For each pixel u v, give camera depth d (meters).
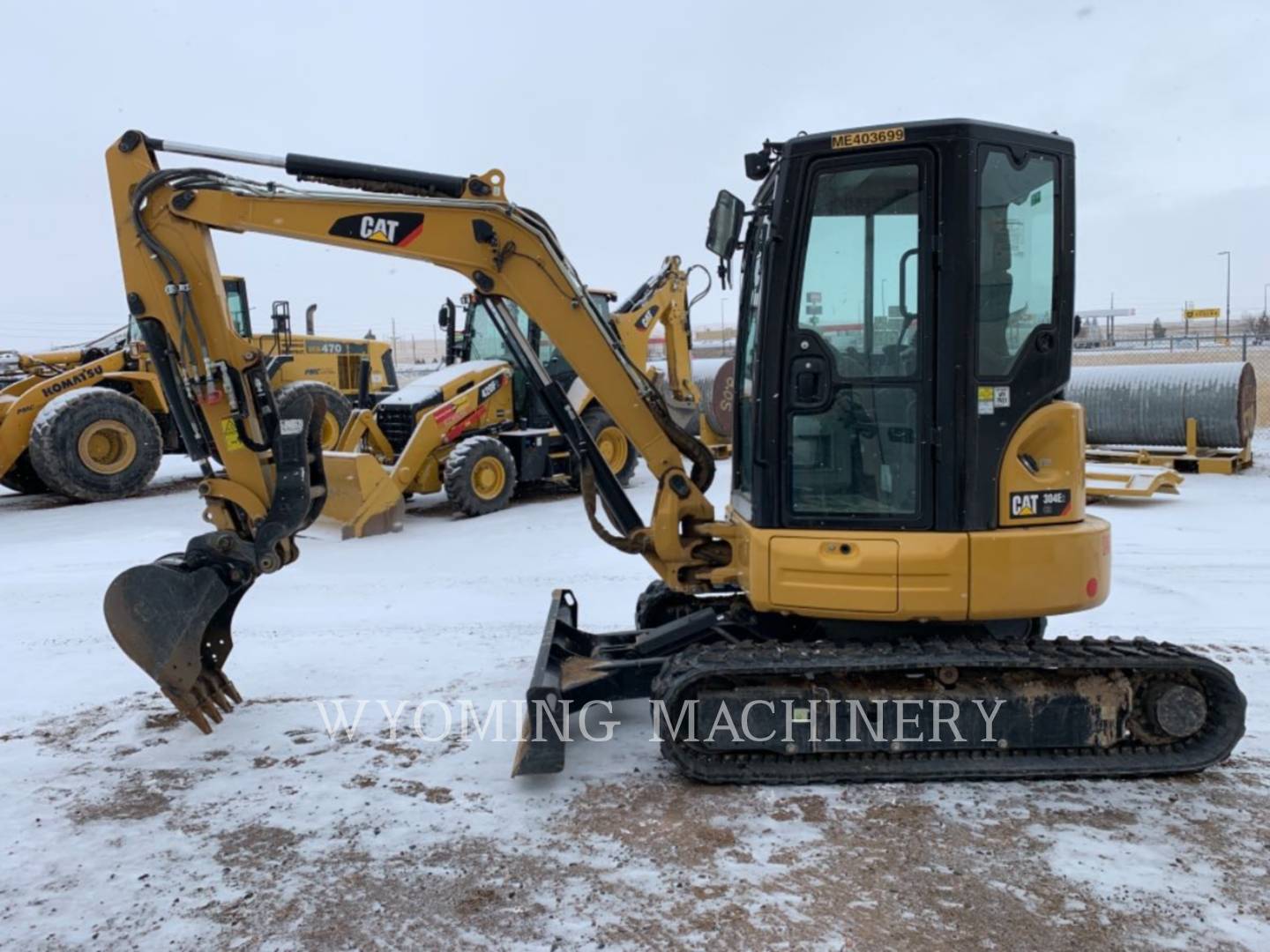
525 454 10.72
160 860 3.35
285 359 13.80
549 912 2.97
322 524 9.21
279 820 3.62
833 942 2.79
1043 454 3.87
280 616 6.38
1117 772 3.75
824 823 3.48
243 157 4.36
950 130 3.63
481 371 10.61
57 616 6.54
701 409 13.48
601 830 3.47
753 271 4.46
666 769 4.00
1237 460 12.02
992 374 3.75
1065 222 3.80
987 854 3.26
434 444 9.85
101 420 11.50
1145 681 3.81
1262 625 5.80
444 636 5.95
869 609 3.78
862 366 3.86
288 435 4.39
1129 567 7.24
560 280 4.54
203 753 4.26
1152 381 12.40
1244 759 4.00
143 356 12.66
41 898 3.12
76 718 4.73
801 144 3.78
